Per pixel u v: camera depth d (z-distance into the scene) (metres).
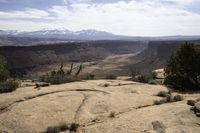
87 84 22.00
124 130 11.80
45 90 19.02
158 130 11.54
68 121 13.34
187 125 12.05
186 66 24.08
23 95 17.56
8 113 14.57
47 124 13.11
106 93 18.52
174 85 24.08
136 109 15.18
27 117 13.88
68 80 24.69
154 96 18.66
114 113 14.06
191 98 17.84
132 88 20.84
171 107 14.96
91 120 13.40
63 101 16.28
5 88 19.61
